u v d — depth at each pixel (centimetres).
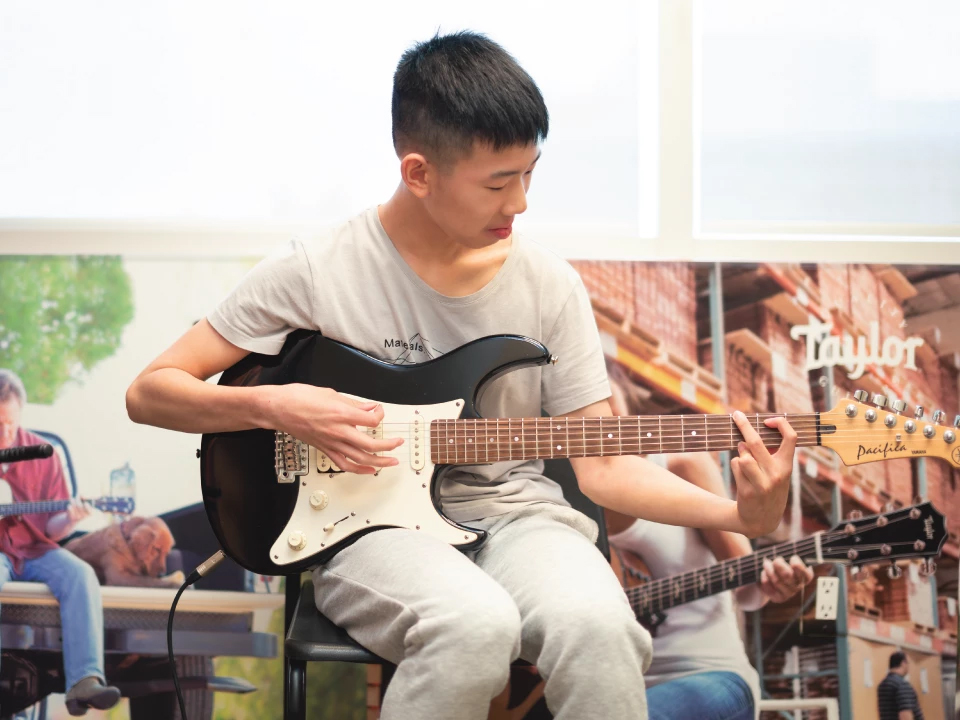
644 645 103
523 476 134
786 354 174
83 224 177
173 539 169
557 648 100
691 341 173
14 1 175
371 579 110
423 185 120
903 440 126
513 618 100
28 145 177
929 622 174
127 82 177
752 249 181
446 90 114
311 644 112
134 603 169
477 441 122
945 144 184
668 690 170
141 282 171
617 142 182
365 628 111
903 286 176
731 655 171
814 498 173
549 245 180
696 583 171
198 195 179
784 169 182
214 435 123
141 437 170
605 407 133
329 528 120
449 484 131
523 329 131
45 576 168
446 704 96
